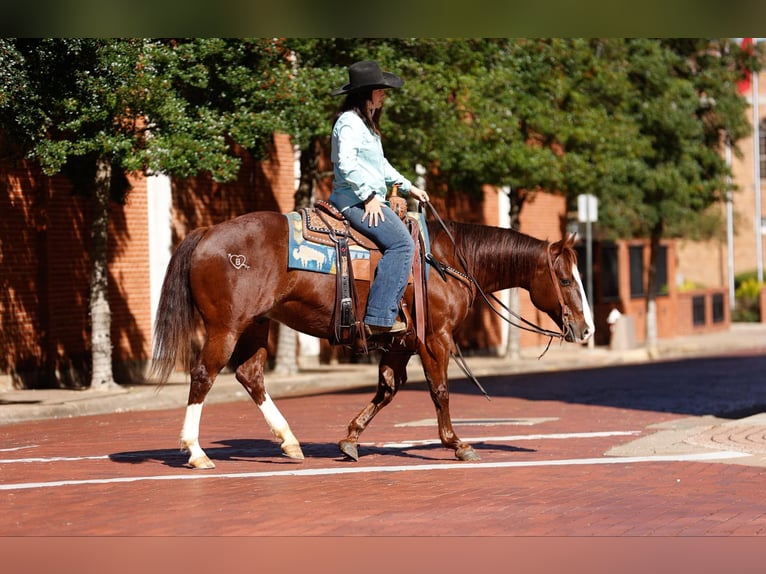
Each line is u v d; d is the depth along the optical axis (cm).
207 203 2605
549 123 2727
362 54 2195
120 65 1786
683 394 2045
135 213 2409
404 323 1100
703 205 3716
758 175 6144
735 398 1967
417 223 1111
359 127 1077
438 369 1133
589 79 2997
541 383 2359
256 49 2023
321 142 2416
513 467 1121
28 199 2166
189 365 1091
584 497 959
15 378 2123
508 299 3234
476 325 3494
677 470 1100
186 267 1075
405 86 2208
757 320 5528
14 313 2131
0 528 841
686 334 4538
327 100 2122
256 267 1061
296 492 980
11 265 2127
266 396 1154
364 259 1080
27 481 1048
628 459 1173
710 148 3700
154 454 1243
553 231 3919
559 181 2806
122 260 2375
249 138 1997
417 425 1544
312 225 1080
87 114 1797
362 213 1082
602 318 3984
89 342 2298
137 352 2406
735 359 3119
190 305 1079
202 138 1936
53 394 2014
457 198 3425
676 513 893
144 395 2011
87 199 2294
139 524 852
